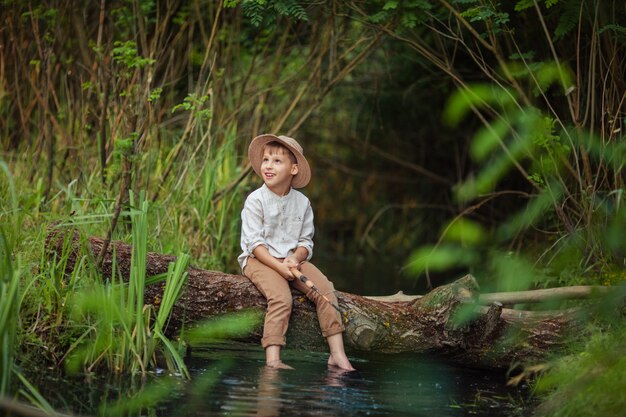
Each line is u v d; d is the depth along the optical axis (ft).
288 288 15.42
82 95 23.38
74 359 13.87
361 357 16.19
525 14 21.74
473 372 15.64
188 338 15.37
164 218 20.98
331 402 12.71
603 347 12.92
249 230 15.94
